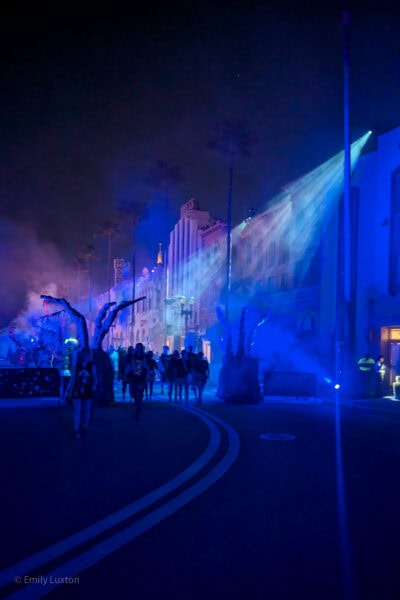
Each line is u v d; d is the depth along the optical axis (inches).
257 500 251.0
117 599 148.8
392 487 280.5
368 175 1072.2
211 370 1569.9
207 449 378.6
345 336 823.1
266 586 159.2
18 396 783.7
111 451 366.0
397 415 633.0
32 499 246.7
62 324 1357.0
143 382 536.7
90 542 192.1
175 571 168.4
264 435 448.5
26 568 168.4
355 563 177.5
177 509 234.1
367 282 1050.1
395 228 994.1
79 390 424.8
